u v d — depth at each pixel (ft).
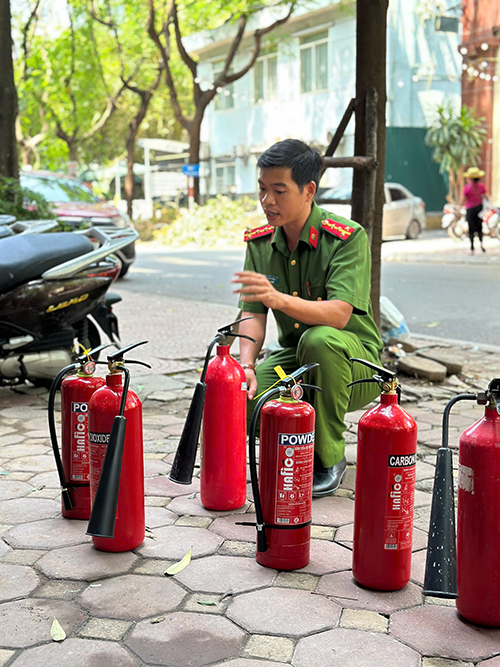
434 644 6.68
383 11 16.56
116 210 37.19
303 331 10.79
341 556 8.49
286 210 9.64
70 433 9.25
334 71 72.43
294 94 77.61
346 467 11.42
